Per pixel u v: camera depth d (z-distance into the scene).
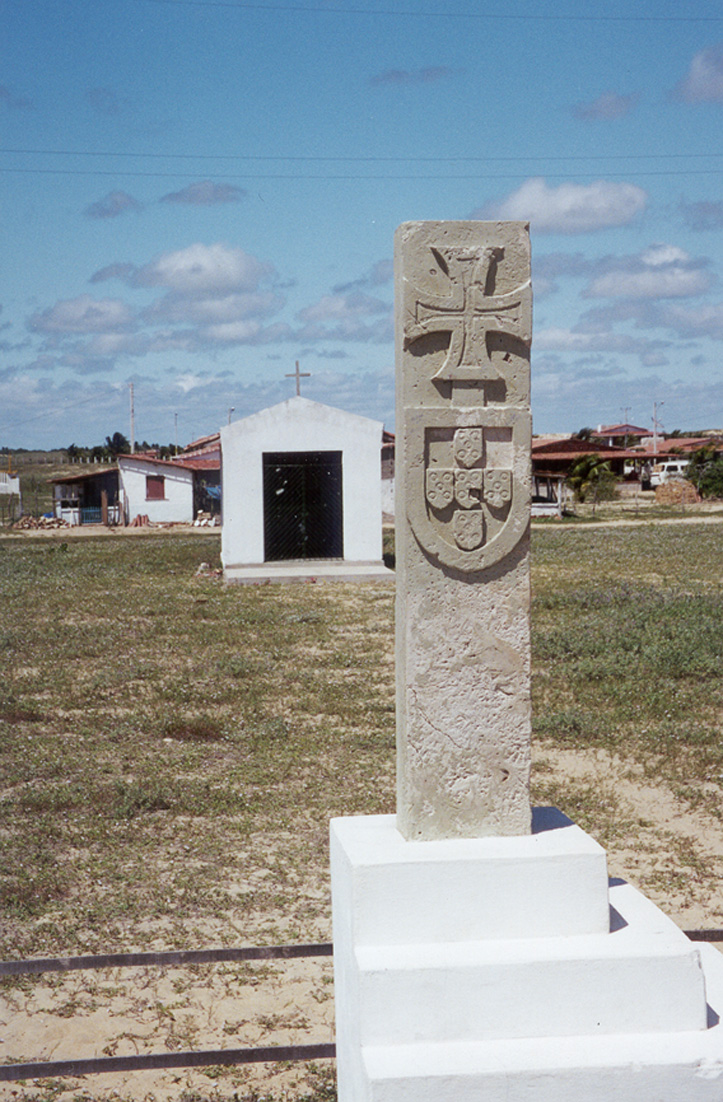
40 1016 4.50
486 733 3.64
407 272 3.60
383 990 3.13
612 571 23.59
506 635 3.65
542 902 3.39
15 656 13.25
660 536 34.09
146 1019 4.48
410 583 3.60
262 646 13.88
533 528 39.88
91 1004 4.59
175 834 6.61
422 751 3.61
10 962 4.29
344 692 10.86
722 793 7.48
